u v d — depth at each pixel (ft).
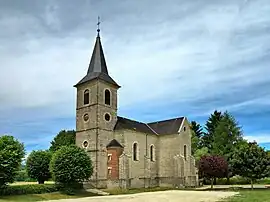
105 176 162.20
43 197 114.11
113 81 178.29
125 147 168.14
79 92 176.45
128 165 164.86
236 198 93.66
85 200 95.86
